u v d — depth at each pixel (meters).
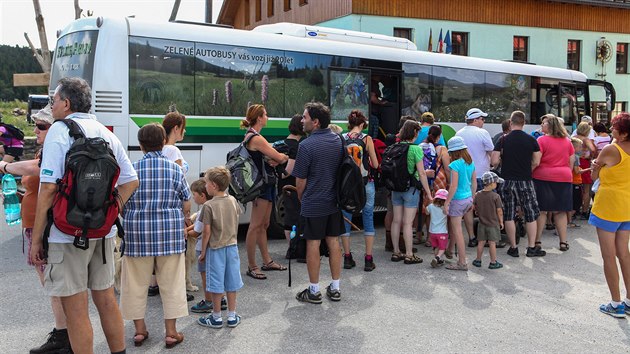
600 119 14.77
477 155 8.11
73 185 3.42
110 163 3.52
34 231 3.45
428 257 7.72
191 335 4.83
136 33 7.45
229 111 8.25
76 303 3.60
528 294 6.12
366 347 4.62
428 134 7.91
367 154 6.91
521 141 7.70
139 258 4.48
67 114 3.69
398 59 10.37
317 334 4.88
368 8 20.41
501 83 12.08
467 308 5.63
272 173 6.38
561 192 7.98
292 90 8.94
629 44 27.05
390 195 7.85
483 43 23.08
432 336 4.88
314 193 5.55
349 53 9.67
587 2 24.97
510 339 4.84
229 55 8.26
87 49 7.41
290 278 5.99
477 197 7.21
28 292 5.98
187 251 5.85
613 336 4.96
